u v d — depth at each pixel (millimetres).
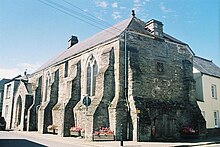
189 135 23234
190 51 27844
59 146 16781
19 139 22141
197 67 29797
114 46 23562
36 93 36531
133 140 20672
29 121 34844
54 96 32312
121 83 22375
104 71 22672
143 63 23500
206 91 28719
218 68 35625
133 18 26234
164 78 24594
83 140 21375
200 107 27281
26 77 46344
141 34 24203
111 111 21828
